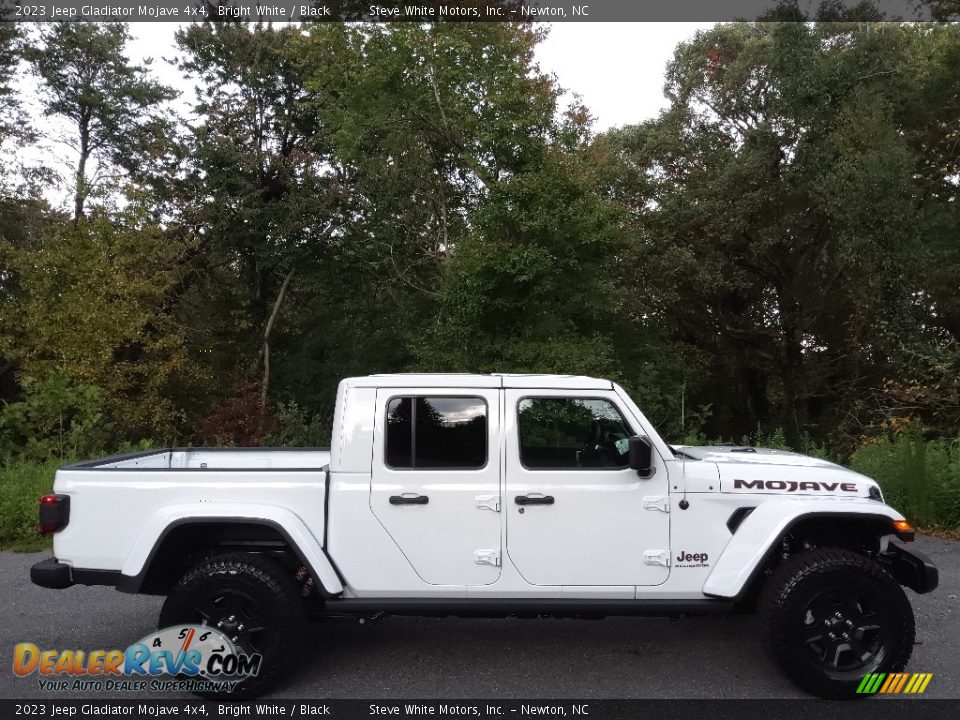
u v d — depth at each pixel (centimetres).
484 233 1588
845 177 1945
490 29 1828
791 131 2117
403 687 436
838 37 2145
